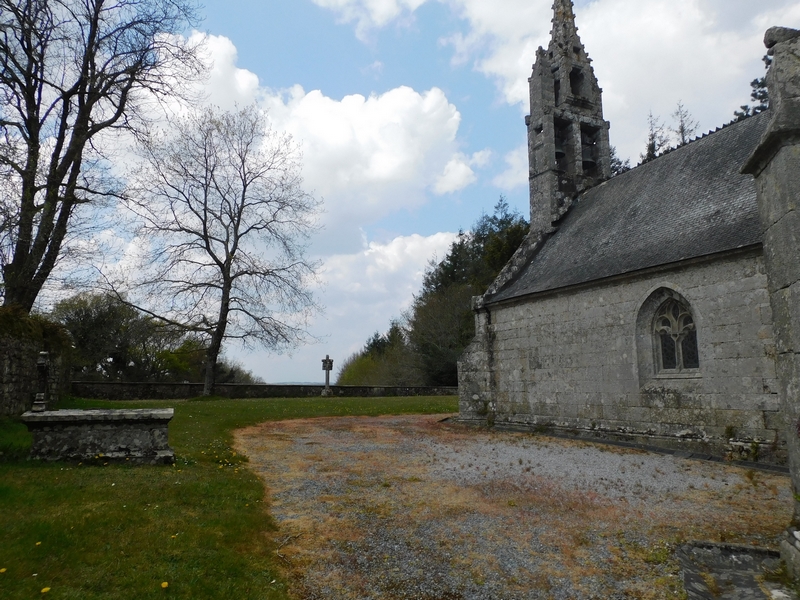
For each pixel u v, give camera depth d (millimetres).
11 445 8133
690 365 12227
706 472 9602
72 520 5328
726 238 11500
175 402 21781
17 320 12391
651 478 9070
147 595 4117
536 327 16141
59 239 15820
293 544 5691
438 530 6242
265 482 8195
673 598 4633
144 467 7863
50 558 4551
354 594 4676
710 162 14625
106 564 4543
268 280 25781
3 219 13258
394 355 48938
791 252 4703
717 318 11391
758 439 10531
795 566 4648
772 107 4941
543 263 17953
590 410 14258
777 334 5039
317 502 7223
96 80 16938
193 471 7977
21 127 15234
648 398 12750
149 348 35750
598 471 9633
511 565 5320
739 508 7254
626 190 17500
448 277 45719
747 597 4520
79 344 32531
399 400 25609
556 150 20844
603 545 5855
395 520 6547
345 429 14953
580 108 21094
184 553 4918
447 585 4883
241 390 27750
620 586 4887
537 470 9656
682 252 12250
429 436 14039
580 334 14703
